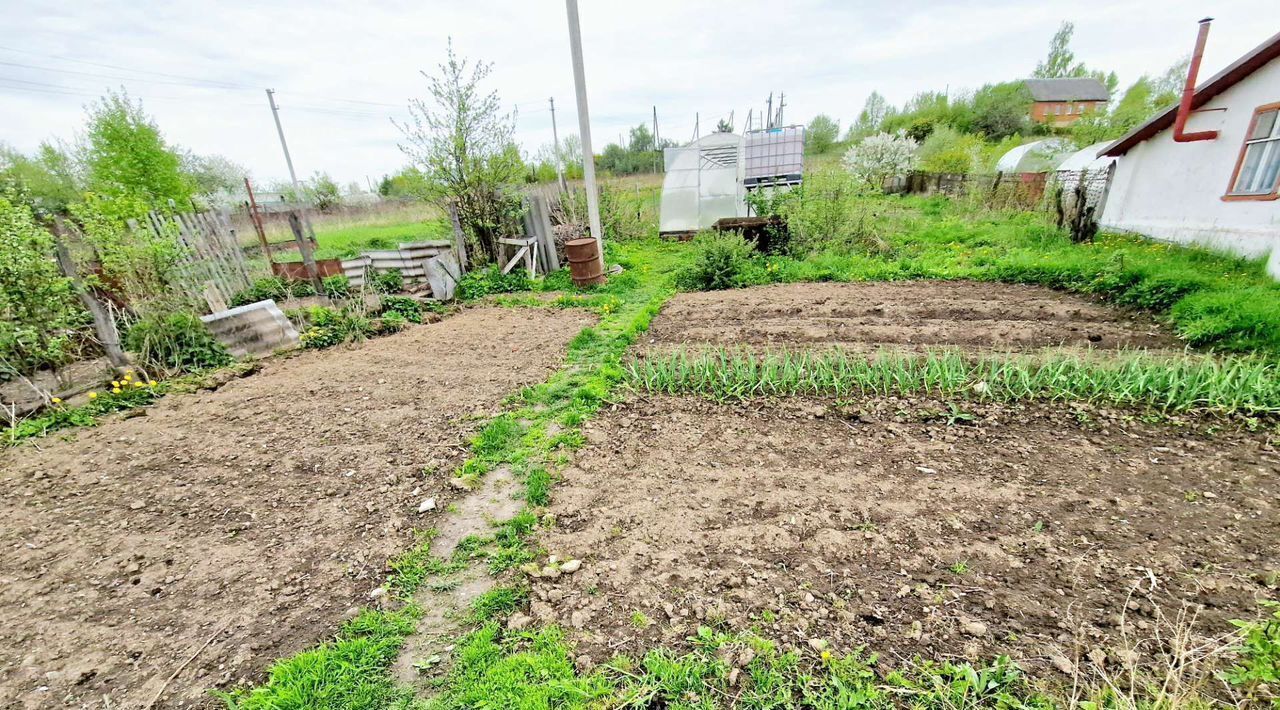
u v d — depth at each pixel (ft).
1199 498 8.79
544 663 6.65
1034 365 14.56
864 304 22.84
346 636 7.30
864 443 11.51
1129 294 20.15
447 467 11.74
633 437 12.65
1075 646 6.26
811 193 35.37
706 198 44.96
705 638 6.79
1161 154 29.94
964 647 6.39
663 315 23.79
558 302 27.53
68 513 10.47
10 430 13.94
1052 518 8.57
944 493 9.46
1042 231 33.96
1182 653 5.39
